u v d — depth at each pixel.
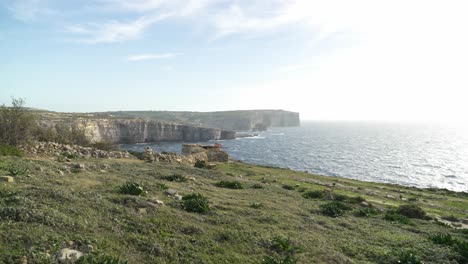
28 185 13.52
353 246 12.20
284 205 19.34
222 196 19.30
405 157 138.88
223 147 164.25
